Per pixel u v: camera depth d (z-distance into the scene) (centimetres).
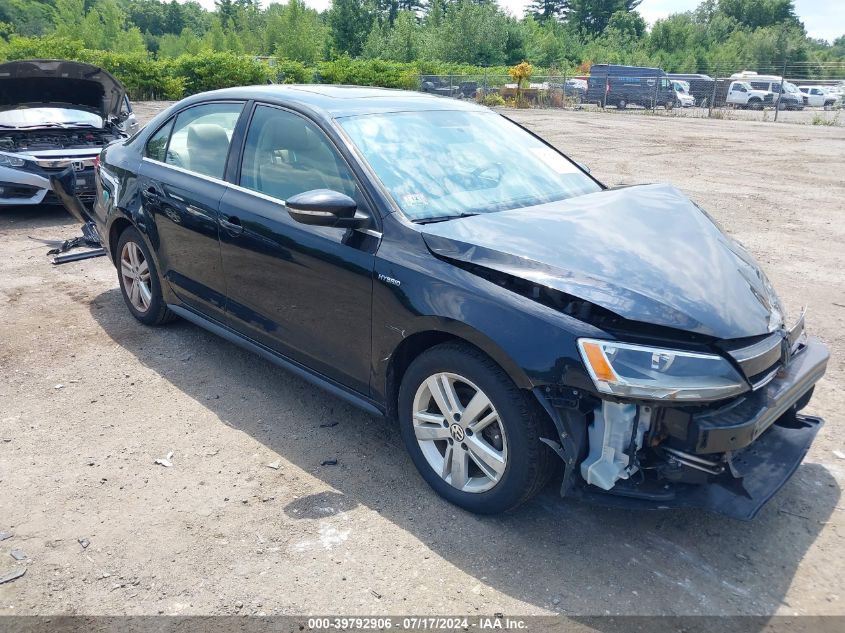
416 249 312
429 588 270
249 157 404
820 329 542
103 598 264
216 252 414
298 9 5828
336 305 343
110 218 516
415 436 326
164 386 434
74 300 584
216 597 265
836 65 4203
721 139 1962
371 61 3791
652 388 253
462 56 5853
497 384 282
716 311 273
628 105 3628
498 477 295
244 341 418
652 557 289
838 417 410
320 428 388
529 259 288
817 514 320
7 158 815
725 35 8919
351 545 293
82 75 857
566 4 10281
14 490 327
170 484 334
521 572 279
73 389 429
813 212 970
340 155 354
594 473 268
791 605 264
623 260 293
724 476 273
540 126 2325
